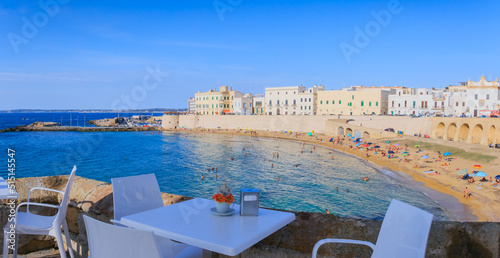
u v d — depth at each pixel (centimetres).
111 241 256
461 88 9225
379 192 3588
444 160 4919
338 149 6625
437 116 7162
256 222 329
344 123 7931
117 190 405
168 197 481
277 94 10294
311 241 365
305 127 8881
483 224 336
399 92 8938
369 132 7450
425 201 3244
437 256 331
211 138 9056
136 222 326
